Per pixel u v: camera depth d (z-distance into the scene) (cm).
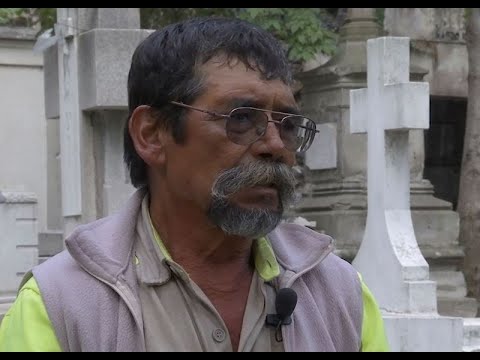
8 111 1202
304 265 250
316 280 254
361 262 754
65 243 238
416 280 722
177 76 241
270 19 973
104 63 736
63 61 776
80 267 239
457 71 1060
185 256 245
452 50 1059
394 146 736
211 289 244
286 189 239
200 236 243
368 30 982
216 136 236
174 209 244
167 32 247
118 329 231
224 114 236
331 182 979
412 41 1039
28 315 234
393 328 689
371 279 744
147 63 247
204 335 235
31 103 1214
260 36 244
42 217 1208
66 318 233
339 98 973
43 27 958
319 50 975
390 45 727
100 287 235
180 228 245
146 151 247
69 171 778
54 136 1211
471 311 913
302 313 246
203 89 238
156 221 248
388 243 730
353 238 938
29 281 242
